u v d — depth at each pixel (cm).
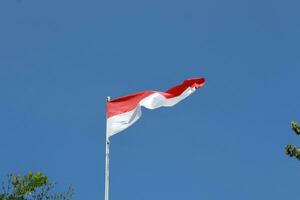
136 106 2934
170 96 2991
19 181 3512
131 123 2914
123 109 2931
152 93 2973
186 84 2991
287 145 2941
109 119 2906
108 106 2938
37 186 3525
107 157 2788
